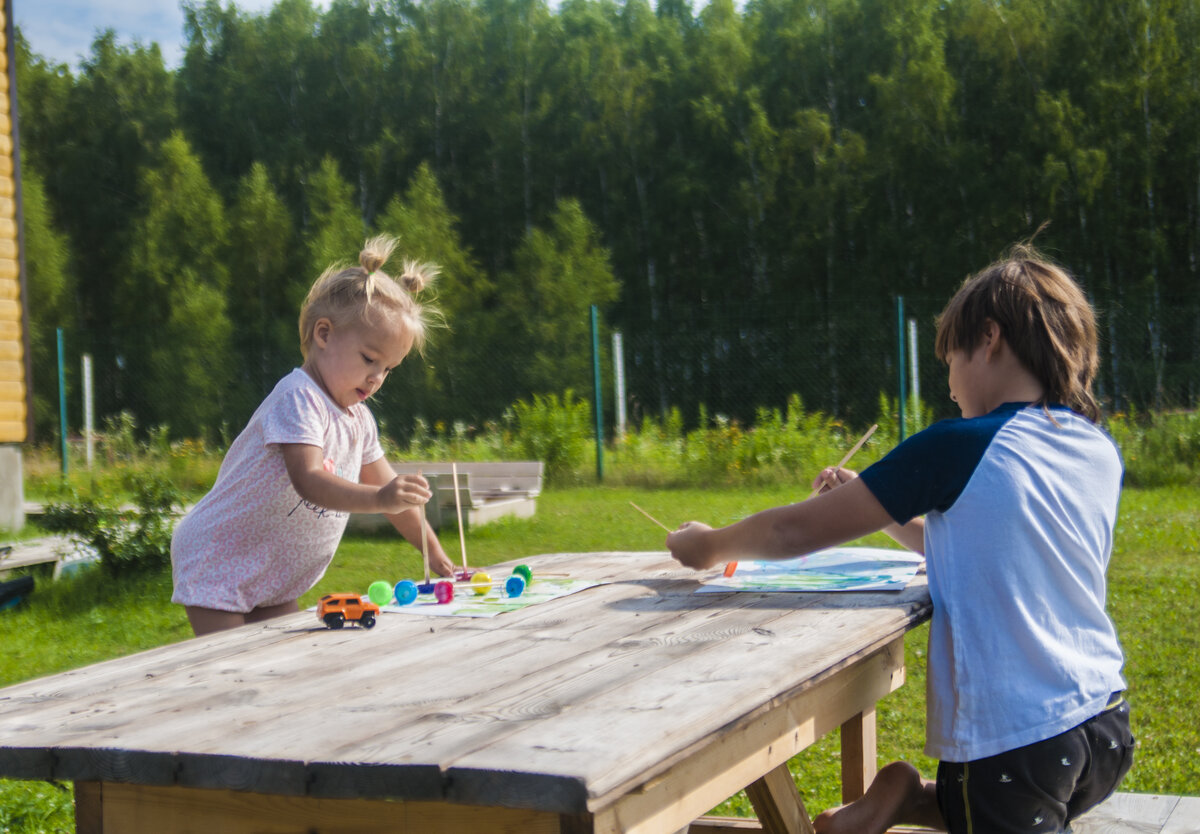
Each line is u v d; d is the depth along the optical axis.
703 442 11.05
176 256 29.14
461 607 1.83
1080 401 1.75
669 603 1.79
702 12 35.03
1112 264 25.47
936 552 1.57
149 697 1.29
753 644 1.44
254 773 1.02
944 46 28.77
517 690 1.23
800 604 1.73
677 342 24.97
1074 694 1.47
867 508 1.58
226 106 34.34
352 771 0.99
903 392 10.57
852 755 2.02
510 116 33.78
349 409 2.33
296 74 35.00
